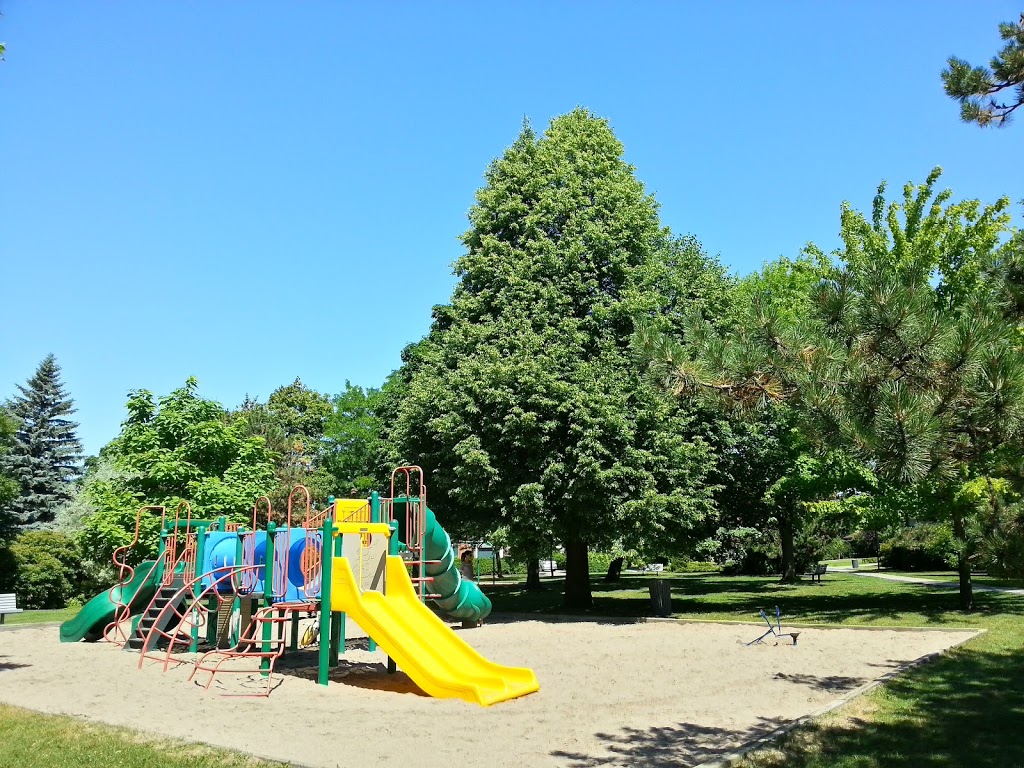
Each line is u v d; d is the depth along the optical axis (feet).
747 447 78.07
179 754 22.22
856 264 27.12
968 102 29.91
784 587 105.40
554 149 83.10
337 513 43.86
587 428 65.05
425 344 109.91
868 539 168.04
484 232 82.43
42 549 87.25
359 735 25.12
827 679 34.91
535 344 69.26
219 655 45.01
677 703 30.37
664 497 63.62
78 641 52.85
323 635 36.76
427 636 36.04
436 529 45.44
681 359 28.48
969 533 29.01
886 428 23.53
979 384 23.39
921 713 27.02
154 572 52.26
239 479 73.87
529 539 71.15
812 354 26.00
